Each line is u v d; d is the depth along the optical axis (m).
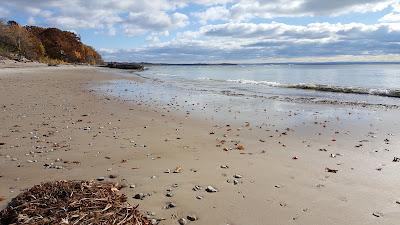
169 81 38.03
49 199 4.96
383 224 4.85
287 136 10.38
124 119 12.86
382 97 21.59
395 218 5.02
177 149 8.74
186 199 5.61
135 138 9.85
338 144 9.38
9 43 85.25
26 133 10.14
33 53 91.56
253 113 14.75
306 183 6.38
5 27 87.88
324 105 17.52
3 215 4.70
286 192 5.94
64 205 4.76
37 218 4.44
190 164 7.47
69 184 5.52
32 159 7.71
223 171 7.02
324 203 5.52
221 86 30.72
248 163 7.59
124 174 6.76
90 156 8.00
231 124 12.25
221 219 4.98
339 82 37.25
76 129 10.88
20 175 6.68
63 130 10.68
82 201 4.88
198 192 5.91
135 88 27.12
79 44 130.75
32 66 61.16
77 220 4.35
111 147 8.81
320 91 25.83
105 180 6.42
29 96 18.83
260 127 11.74
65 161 7.57
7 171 6.91
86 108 15.30
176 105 17.14
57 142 9.22
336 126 11.91
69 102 17.08
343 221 4.95
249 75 60.91
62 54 115.88
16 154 8.09
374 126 11.84
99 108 15.43
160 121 12.64
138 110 15.20
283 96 22.00
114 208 4.75
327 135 10.50
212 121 12.80
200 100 19.42
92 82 32.59
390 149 8.77
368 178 6.63
